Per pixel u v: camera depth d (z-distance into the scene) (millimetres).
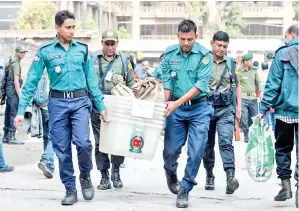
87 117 7195
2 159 10031
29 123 10117
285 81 7078
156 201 7766
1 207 7180
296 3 85000
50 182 9094
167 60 7301
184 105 7309
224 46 8352
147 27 87250
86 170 7445
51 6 57094
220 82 8391
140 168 10742
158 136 7359
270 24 86062
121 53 8492
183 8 86062
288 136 7281
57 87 7121
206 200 7988
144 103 7293
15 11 70438
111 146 7352
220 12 66062
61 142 7203
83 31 35625
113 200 7727
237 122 9156
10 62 13570
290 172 7398
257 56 31484
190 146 7281
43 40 36781
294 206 7523
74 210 7031
